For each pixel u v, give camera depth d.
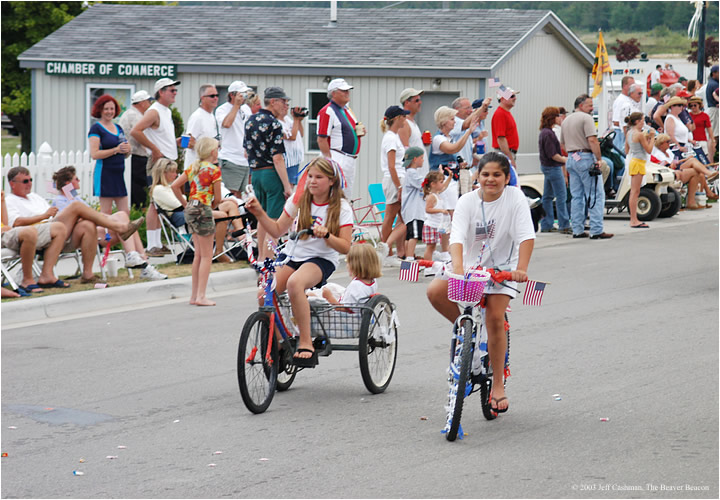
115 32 33.56
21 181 15.43
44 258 14.80
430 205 17.00
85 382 10.32
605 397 9.53
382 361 10.07
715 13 61.69
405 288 15.87
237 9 34.78
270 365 9.34
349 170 17.09
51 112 32.72
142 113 20.03
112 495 7.05
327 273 9.73
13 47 51.66
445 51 29.47
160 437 8.43
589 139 21.08
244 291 15.73
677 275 16.83
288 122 19.03
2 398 9.73
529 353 11.38
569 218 22.94
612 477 7.31
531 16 31.48
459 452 7.92
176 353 11.59
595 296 14.94
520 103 30.55
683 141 26.91
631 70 35.16
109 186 17.42
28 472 7.57
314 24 32.91
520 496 6.93
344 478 7.33
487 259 8.75
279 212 16.48
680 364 10.81
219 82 30.98
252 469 7.57
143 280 15.54
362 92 29.59
